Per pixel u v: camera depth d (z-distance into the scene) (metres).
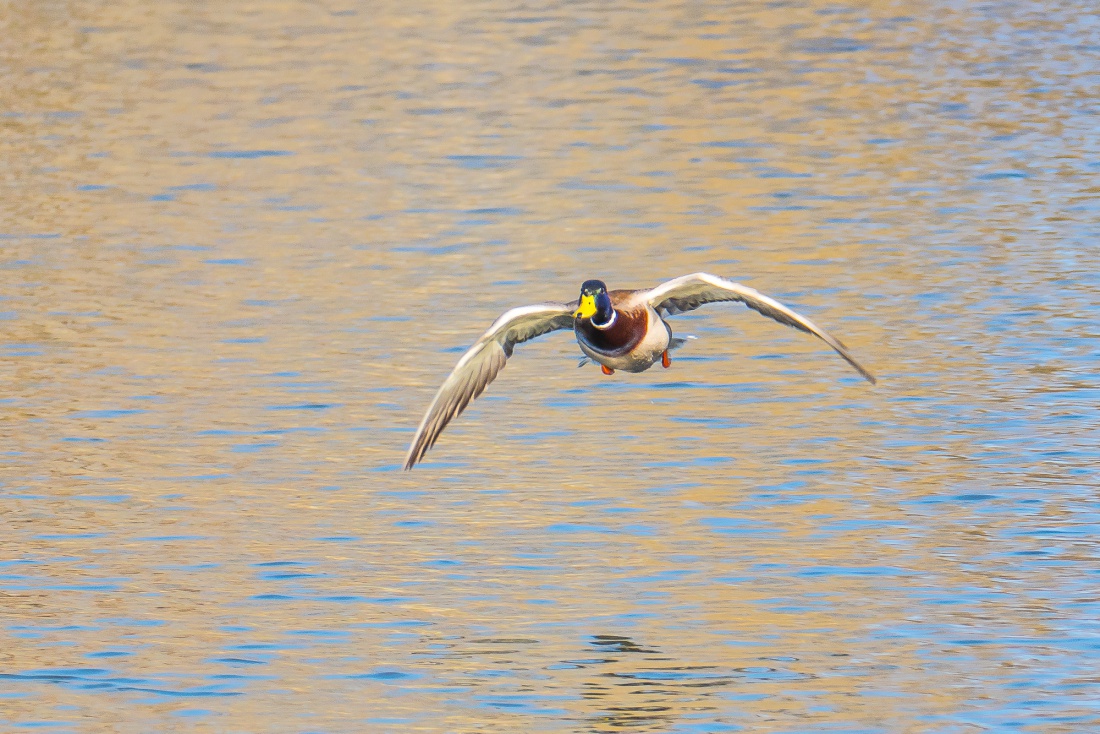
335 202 26.97
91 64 37.16
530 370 19.81
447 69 36.12
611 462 16.81
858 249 23.88
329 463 16.89
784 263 23.28
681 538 15.00
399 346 20.41
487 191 27.31
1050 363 19.28
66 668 12.91
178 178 28.55
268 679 12.73
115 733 11.97
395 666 12.89
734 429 17.64
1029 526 15.07
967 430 17.39
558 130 31.06
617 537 15.05
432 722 12.06
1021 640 13.07
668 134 30.70
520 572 14.41
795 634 13.24
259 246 24.77
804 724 11.94
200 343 20.64
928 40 38.31
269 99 33.81
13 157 29.92
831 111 32.22
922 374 19.06
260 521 15.53
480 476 16.53
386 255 24.19
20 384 19.22
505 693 12.44
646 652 13.00
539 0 43.69
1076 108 31.98
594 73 35.53
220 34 40.06
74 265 23.94
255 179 28.44
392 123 31.80
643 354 11.46
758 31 39.53
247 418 18.12
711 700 12.29
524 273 23.11
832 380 19.06
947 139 30.06
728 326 21.17
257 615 13.75
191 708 12.31
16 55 38.09
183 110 33.09
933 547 14.74
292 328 21.16
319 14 42.28
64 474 16.66
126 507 15.86
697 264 23.28
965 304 21.45
